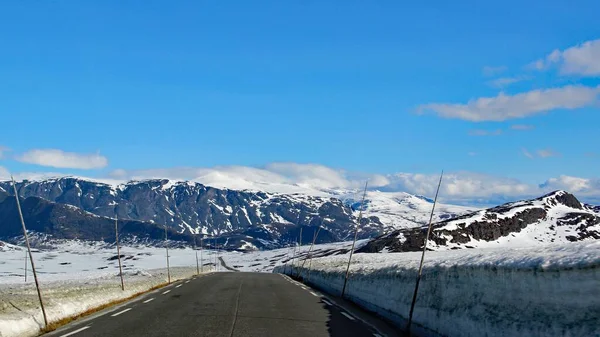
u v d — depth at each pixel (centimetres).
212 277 4894
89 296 2092
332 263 5728
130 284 3112
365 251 15225
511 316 1134
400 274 1998
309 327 1575
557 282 1025
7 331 1271
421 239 15125
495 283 1259
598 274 928
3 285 4516
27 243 1508
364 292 2394
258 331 1452
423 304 1627
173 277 4525
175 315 1755
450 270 1539
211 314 1806
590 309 938
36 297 2030
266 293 2844
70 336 1305
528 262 1139
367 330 1570
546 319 1023
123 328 1442
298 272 5488
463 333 1292
